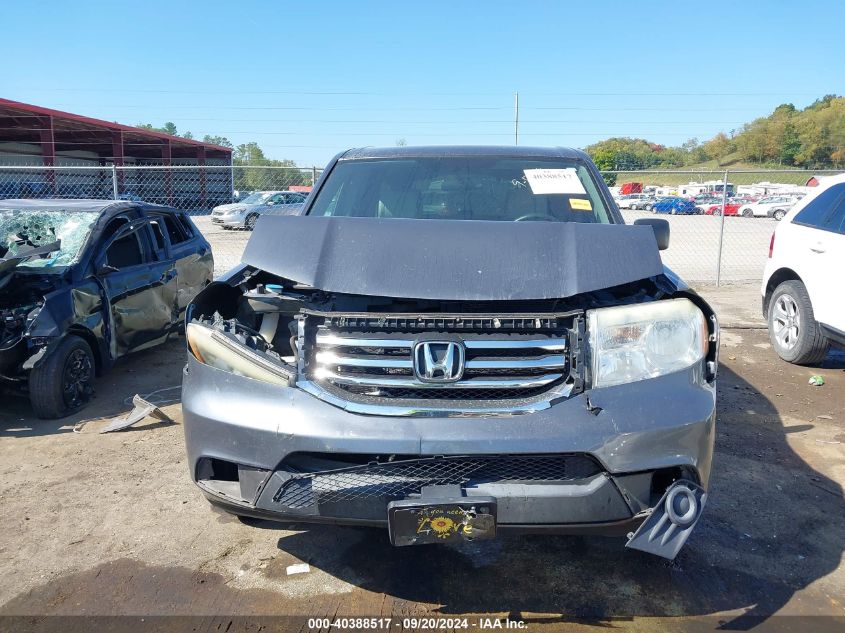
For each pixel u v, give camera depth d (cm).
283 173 1816
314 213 391
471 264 273
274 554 319
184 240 736
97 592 290
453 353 251
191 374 280
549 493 241
